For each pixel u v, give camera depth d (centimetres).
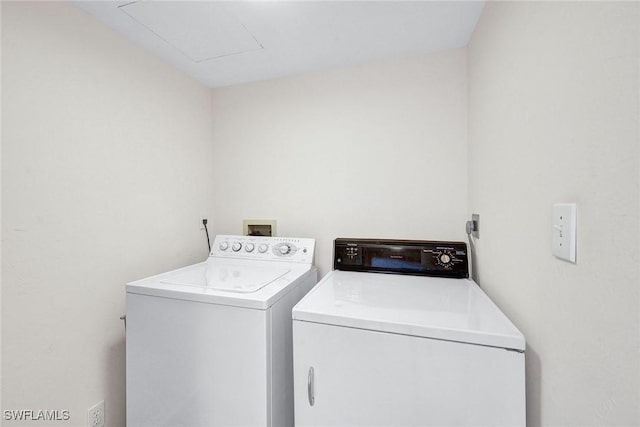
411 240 145
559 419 58
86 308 112
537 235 67
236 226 184
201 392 98
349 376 79
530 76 70
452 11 112
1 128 88
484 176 109
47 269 100
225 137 186
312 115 166
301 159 169
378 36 130
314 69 163
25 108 94
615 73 42
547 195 62
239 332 94
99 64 118
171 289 104
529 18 70
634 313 39
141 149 138
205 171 183
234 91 183
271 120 175
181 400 101
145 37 130
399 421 74
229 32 127
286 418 106
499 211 93
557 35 57
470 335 69
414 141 148
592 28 47
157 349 104
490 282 103
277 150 174
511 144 82
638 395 39
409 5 109
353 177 159
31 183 95
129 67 131
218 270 139
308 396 83
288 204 172
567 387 55
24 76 93
